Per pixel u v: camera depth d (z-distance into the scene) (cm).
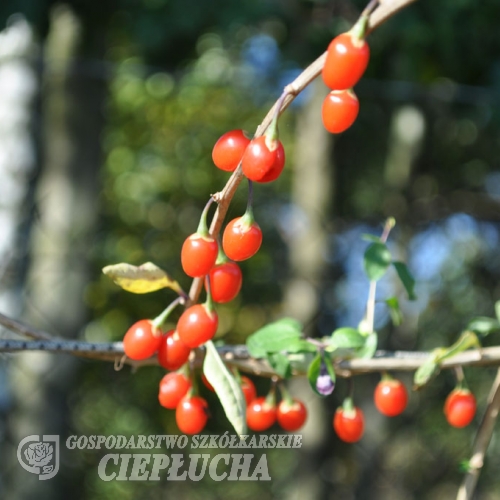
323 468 104
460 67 82
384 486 109
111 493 140
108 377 147
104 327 161
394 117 111
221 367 31
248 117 186
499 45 79
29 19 71
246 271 149
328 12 78
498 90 79
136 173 193
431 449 123
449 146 114
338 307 113
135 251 182
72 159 89
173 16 72
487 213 112
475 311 119
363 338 36
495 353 37
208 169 191
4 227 89
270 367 36
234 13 72
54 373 85
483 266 118
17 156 89
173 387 35
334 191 109
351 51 27
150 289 34
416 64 81
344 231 116
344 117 28
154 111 193
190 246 31
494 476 123
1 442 84
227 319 159
